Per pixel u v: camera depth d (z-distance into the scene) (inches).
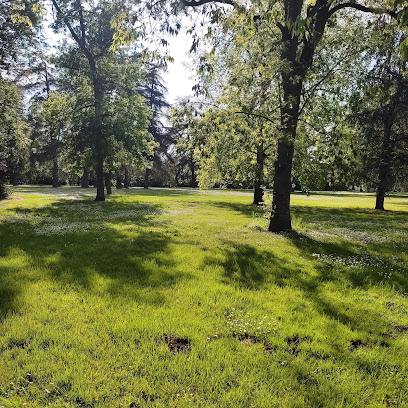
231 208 925.2
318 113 533.6
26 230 467.2
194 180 2608.3
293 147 496.4
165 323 179.9
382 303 230.2
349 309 215.0
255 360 147.5
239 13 302.2
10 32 740.0
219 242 419.5
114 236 440.1
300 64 482.3
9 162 1009.5
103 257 324.2
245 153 533.0
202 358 149.5
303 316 198.1
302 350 159.3
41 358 142.0
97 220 614.2
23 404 115.3
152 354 150.1
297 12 458.6
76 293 221.3
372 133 1002.1
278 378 136.9
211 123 469.1
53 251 342.6
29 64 851.4
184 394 124.3
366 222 738.2
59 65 1002.7
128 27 345.1
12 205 857.5
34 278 251.9
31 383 126.3
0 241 380.8
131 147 1020.5
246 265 312.3
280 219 522.0
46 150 1672.0
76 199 1103.0
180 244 400.8
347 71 547.5
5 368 134.5
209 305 209.9
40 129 1606.8
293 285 259.0
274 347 164.2
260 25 435.5
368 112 974.4
